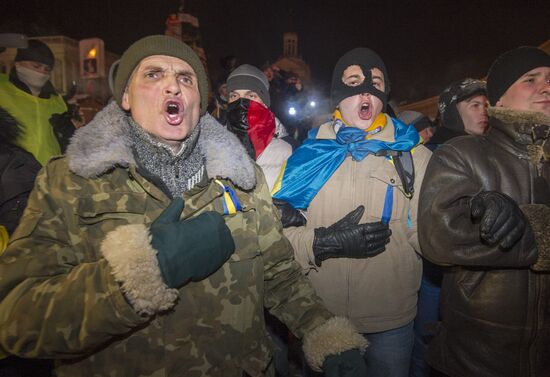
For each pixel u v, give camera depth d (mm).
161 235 828
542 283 1311
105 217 891
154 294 762
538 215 1278
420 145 1746
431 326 1602
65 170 906
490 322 1340
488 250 1264
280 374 2064
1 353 880
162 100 962
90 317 750
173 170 1047
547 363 1325
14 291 789
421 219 1416
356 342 1059
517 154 1377
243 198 1086
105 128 953
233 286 1005
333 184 1688
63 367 896
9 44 2336
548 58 1371
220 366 969
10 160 1847
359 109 1736
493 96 1477
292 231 1624
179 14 18094
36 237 835
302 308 1152
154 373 899
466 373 1391
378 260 1596
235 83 2422
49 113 2482
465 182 1376
